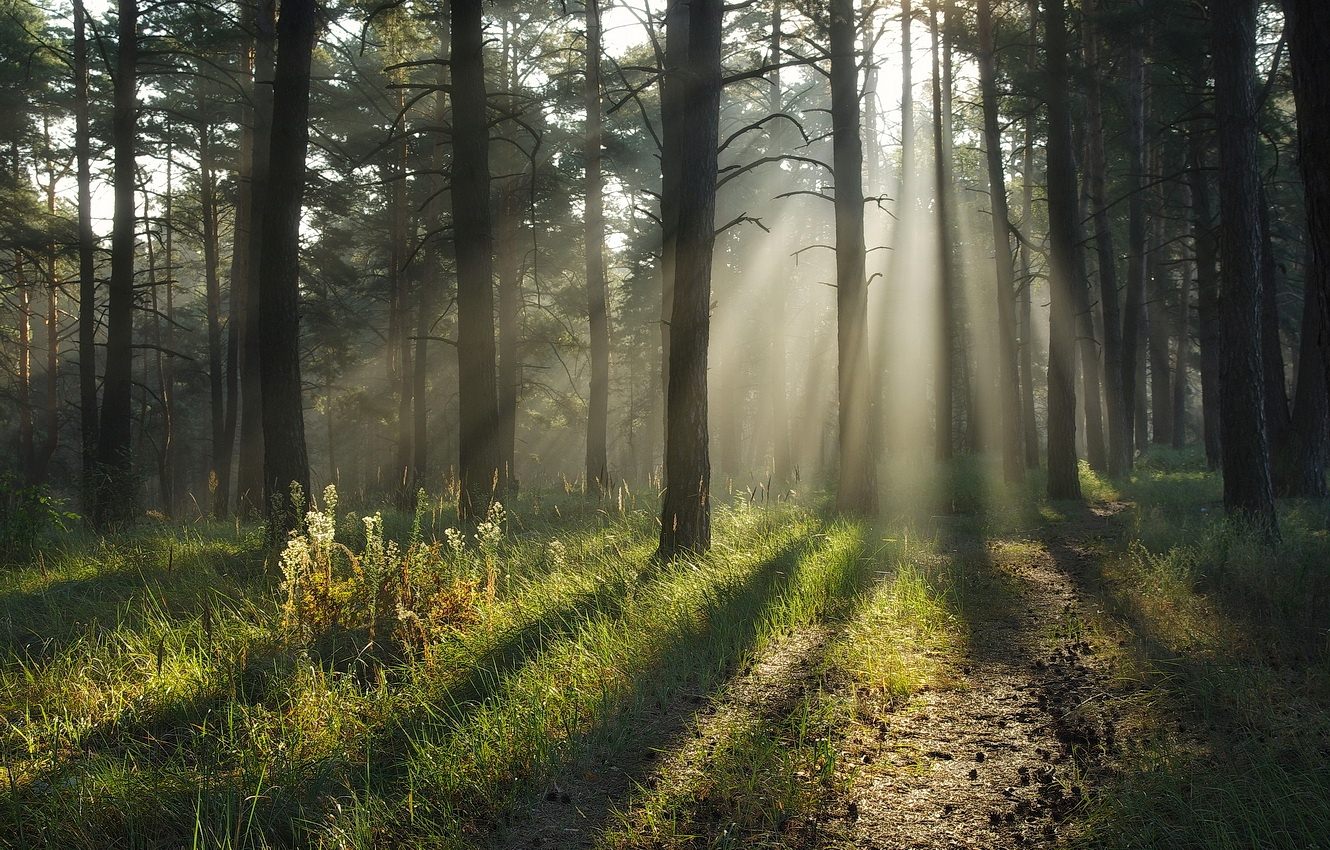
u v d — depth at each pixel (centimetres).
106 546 1045
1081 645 677
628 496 1378
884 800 428
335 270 2842
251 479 1911
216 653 609
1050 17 1816
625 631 657
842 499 1404
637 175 3161
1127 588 845
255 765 444
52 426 2977
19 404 3120
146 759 460
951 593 841
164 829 395
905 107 2456
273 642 627
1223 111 1159
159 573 871
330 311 3081
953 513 1580
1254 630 671
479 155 1216
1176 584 813
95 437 2020
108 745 488
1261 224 1734
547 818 414
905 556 1003
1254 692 520
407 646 618
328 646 635
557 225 3011
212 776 435
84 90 2044
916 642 698
